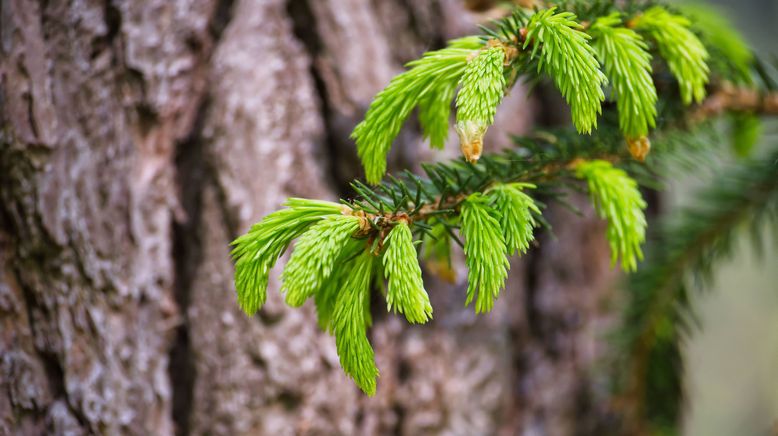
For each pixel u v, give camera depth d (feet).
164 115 2.60
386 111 2.25
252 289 2.20
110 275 2.56
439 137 2.35
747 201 2.70
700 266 2.75
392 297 2.17
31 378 2.56
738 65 2.54
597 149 2.45
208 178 2.61
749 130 2.65
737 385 9.90
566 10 2.33
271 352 2.60
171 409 2.60
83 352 2.55
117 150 2.57
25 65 2.53
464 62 2.25
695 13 2.59
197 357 2.60
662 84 2.49
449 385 2.75
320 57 2.67
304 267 2.17
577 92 2.18
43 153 2.54
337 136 2.68
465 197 2.30
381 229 2.22
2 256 2.56
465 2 2.67
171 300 2.61
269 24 2.64
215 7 2.63
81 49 2.56
